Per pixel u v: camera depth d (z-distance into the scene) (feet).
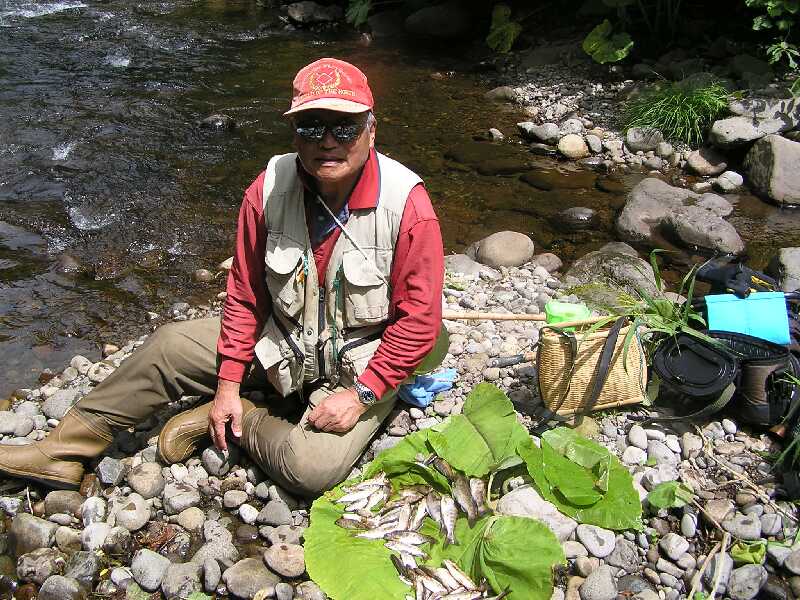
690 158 21.12
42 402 12.63
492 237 17.13
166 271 16.85
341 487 9.87
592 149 22.24
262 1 38.34
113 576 9.31
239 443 10.50
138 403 10.50
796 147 19.62
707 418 11.15
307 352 10.11
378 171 9.56
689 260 16.99
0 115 24.31
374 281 9.64
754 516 9.58
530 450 9.91
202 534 9.92
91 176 20.77
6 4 37.86
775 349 10.64
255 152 22.43
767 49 22.66
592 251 17.43
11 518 10.23
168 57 30.66
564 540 9.41
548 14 31.71
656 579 9.09
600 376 10.50
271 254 9.74
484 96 26.58
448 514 9.37
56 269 16.81
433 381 11.72
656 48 27.55
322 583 8.70
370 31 33.94
